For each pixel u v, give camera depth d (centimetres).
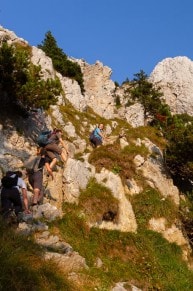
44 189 1353
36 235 1113
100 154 1780
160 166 1969
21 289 859
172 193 1880
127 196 1683
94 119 2555
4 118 1644
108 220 1434
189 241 1673
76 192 1438
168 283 1297
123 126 2786
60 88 1758
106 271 1196
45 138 1318
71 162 1495
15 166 1432
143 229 1576
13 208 1064
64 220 1302
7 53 1616
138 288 1188
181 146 1925
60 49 3447
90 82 3338
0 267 851
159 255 1452
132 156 1916
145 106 3244
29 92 1659
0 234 958
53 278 958
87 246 1261
